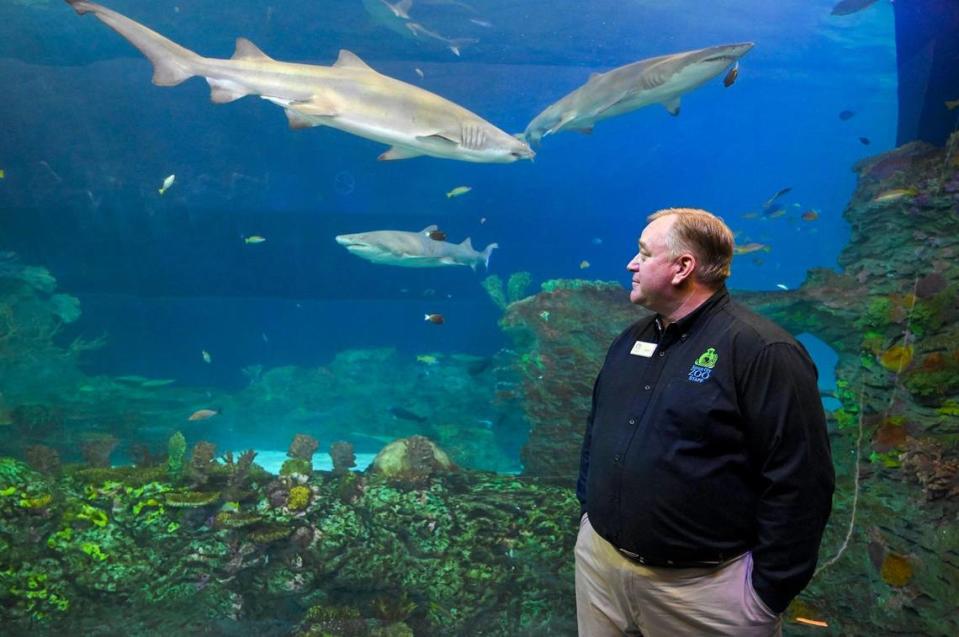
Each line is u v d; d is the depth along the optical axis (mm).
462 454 7910
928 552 4125
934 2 6184
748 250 7820
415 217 18547
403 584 4730
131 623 4480
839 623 4316
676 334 2039
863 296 5746
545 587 4812
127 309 16766
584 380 6078
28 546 4453
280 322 18266
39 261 15969
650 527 1936
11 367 8984
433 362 9992
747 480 1869
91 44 14086
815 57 18031
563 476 5582
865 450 5020
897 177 5938
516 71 15133
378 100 4586
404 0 11078
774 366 1797
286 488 4914
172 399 9562
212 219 16750
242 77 4551
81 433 7637
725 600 1897
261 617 4625
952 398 4695
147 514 4684
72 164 15297
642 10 13781
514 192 21594
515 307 6746
